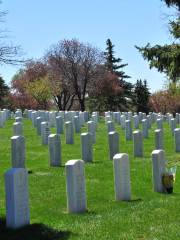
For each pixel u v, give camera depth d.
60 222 10.88
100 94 77.44
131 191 14.41
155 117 43.09
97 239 9.48
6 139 27.97
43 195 13.67
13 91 75.81
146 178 16.28
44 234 9.80
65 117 36.16
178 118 41.66
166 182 14.20
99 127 35.91
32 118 36.53
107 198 13.56
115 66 88.88
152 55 29.48
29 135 30.02
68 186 11.83
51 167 18.47
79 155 22.17
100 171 17.39
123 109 84.56
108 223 10.62
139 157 21.59
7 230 10.09
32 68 74.81
